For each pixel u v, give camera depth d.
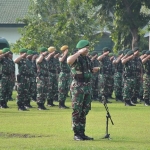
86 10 88.94
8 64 54.66
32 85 57.97
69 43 87.12
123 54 65.31
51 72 58.66
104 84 63.06
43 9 89.69
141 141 33.25
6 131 37.53
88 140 33.47
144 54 60.75
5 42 69.38
